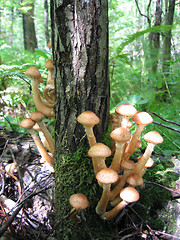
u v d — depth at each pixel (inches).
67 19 15.6
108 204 18.3
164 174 20.7
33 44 73.0
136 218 19.2
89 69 16.6
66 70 16.8
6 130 29.1
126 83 39.9
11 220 16.0
